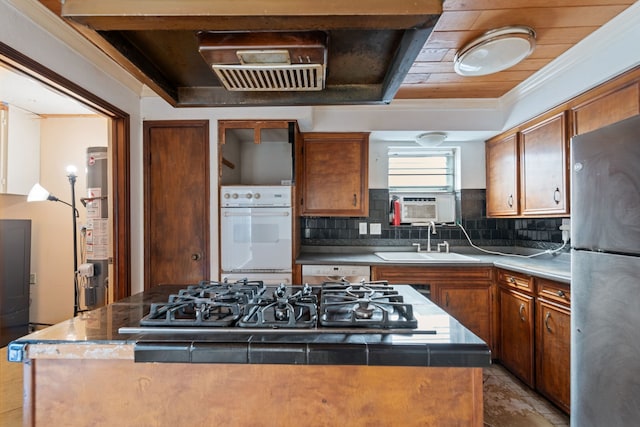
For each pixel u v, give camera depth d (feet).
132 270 7.88
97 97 6.56
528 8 5.05
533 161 7.97
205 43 2.99
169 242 8.39
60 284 11.09
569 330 5.93
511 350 7.77
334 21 2.56
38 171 10.97
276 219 8.33
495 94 8.62
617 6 5.01
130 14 2.45
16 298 10.00
